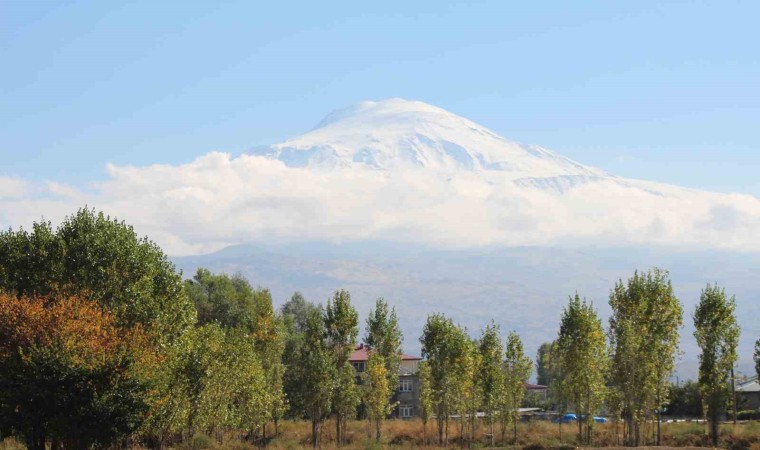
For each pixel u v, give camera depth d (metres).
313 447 82.56
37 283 70.56
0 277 71.12
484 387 87.19
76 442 54.41
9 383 53.31
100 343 57.19
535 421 107.19
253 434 88.44
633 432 82.44
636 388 76.38
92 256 72.75
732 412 96.25
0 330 56.97
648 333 78.25
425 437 89.75
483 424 102.62
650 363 76.44
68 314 58.47
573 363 79.94
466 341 88.31
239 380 77.94
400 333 101.94
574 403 80.62
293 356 127.94
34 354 53.97
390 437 93.75
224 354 73.00
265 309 101.62
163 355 64.25
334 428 100.81
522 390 90.38
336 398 89.50
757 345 80.69
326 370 87.50
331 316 94.25
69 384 53.66
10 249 74.19
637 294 80.44
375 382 95.00
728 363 78.88
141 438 74.94
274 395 89.75
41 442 55.69
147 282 72.00
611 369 79.56
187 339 69.50
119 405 54.22
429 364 89.81
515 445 81.75
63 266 72.25
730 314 79.75
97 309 61.41
